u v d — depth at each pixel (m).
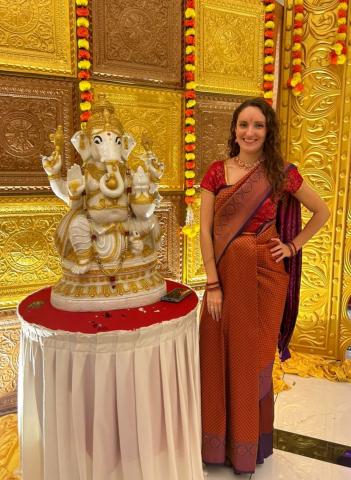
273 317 1.75
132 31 2.47
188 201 2.70
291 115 2.79
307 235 1.80
